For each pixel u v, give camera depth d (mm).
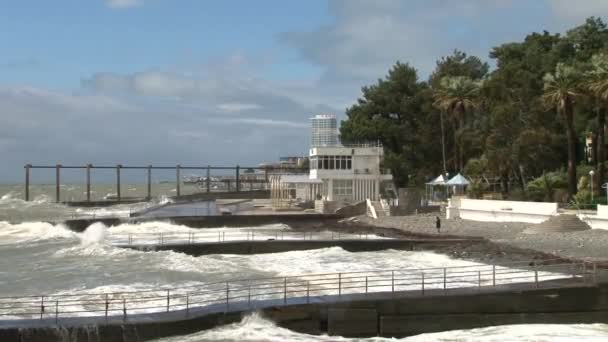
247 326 26453
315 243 53719
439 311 28312
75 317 25562
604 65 65875
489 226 62969
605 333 27531
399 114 112625
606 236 50375
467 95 91188
